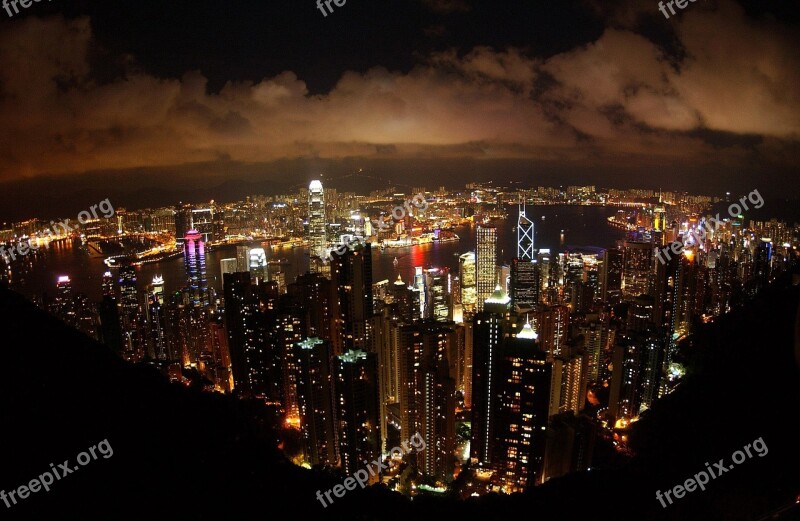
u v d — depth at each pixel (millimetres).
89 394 25703
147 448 24891
